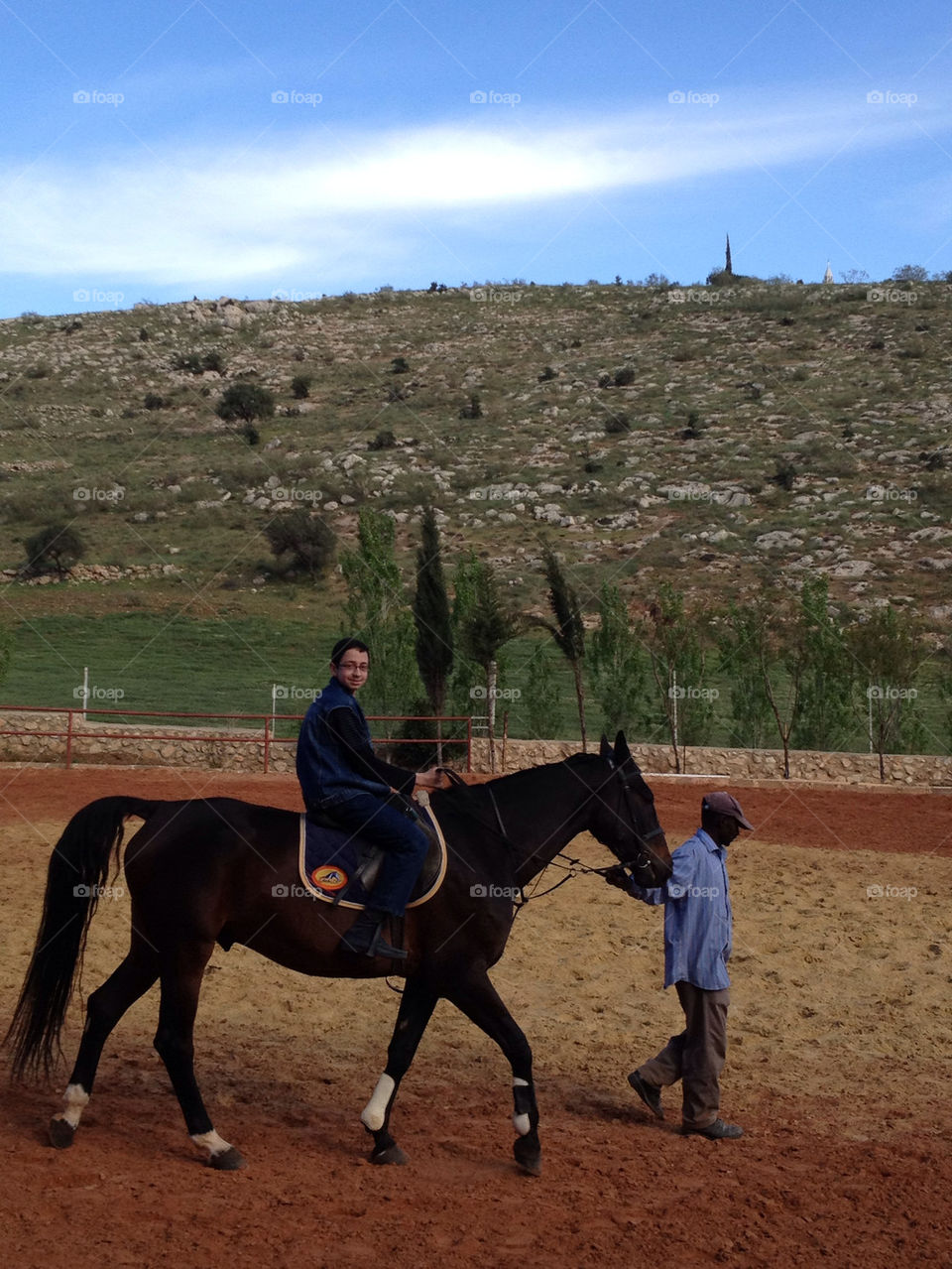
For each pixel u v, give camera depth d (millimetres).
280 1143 5898
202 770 21234
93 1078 5680
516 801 6391
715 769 22734
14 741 22359
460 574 25969
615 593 26766
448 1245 4785
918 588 39688
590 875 13375
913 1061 7727
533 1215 5137
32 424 67062
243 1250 4617
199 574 44688
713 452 55719
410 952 5883
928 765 22688
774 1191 5535
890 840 16219
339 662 6000
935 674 32781
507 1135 6191
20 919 10461
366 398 71000
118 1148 5641
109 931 10219
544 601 39156
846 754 22812
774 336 77188
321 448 60406
